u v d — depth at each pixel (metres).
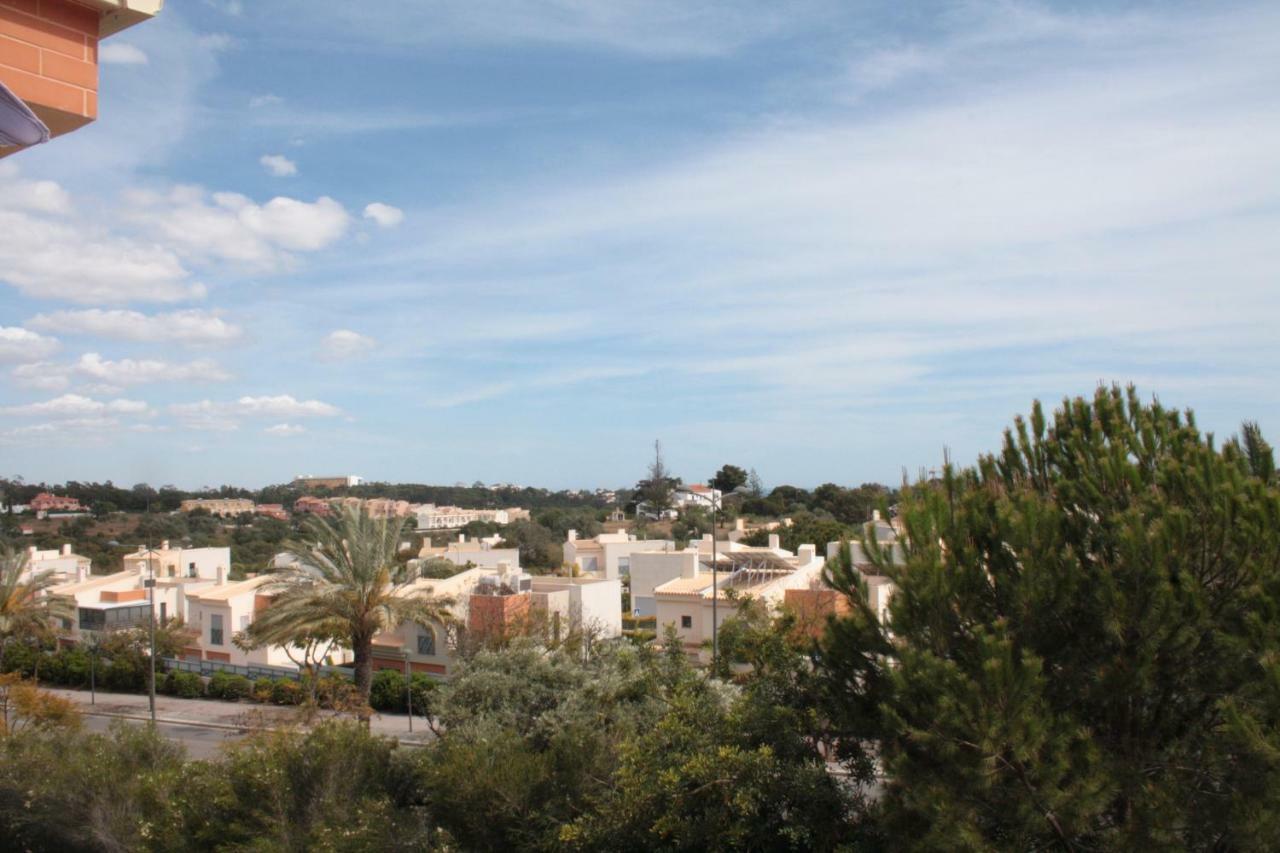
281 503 150.62
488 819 12.10
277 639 27.14
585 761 12.40
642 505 123.81
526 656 14.80
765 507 104.88
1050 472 9.68
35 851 16.16
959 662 8.15
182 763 16.97
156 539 85.38
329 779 13.77
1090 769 7.54
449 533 111.00
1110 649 8.09
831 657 9.69
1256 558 7.66
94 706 38.81
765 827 9.79
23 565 41.16
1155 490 8.20
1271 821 6.86
